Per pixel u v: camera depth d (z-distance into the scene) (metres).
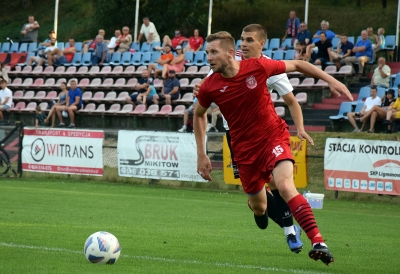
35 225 12.84
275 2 50.28
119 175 25.17
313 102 31.67
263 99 8.29
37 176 27.06
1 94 37.31
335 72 31.62
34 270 8.02
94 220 14.05
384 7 46.44
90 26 52.00
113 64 39.72
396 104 25.66
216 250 10.30
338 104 30.64
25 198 18.81
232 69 8.20
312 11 48.28
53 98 38.59
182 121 32.81
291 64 8.34
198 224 13.95
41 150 26.64
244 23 47.16
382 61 29.28
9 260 8.78
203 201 19.64
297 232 9.53
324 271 8.63
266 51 35.41
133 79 37.03
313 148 24.92
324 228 14.11
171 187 24.30
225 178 23.20
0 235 11.33
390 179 19.91
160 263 8.86
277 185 8.01
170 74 33.72
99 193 21.30
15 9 59.50
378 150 20.14
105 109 36.06
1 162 27.36
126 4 48.09
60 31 53.69
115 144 27.31
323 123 29.59
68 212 15.55
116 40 41.28
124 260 9.02
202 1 45.12
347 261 9.57
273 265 9.05
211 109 31.11
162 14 46.53
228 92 8.27
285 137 8.44
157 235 11.89
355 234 13.16
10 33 55.50
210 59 8.12
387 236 12.91
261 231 13.09
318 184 22.78
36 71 42.09
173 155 23.77
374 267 9.06
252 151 8.44
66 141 26.06
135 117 34.19
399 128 25.52
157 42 40.66
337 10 47.97
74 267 8.27
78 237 11.30
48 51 41.97
